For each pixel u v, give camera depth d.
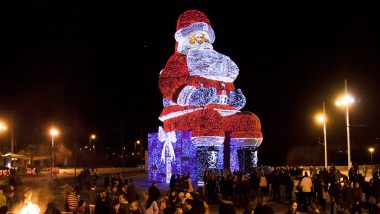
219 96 35.03
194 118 33.59
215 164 33.03
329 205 25.19
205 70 34.25
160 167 39.25
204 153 33.00
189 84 34.66
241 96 36.09
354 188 19.62
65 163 80.44
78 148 90.50
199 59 34.28
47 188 36.88
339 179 26.09
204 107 34.22
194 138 33.34
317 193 22.80
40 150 82.88
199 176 32.91
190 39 36.22
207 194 27.20
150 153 40.59
